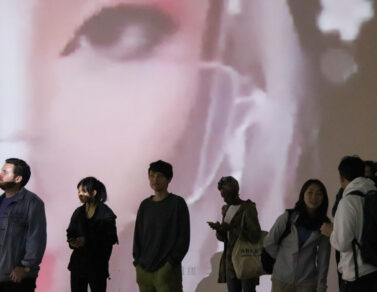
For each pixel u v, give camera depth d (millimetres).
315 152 7965
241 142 7891
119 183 7723
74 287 6180
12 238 4887
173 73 7871
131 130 7785
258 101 7953
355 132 8031
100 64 7801
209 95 7895
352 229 4379
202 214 7777
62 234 7605
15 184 5000
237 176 7855
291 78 8008
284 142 7938
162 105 7840
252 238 6156
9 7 7754
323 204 4969
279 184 7902
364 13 8141
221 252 7766
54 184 7645
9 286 4855
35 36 7758
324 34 8086
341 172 4660
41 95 7719
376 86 8078
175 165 7797
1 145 7605
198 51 7910
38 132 7680
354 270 4418
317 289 4914
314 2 8094
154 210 5664
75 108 7746
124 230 7680
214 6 7965
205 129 7859
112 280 7613
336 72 8062
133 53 7844
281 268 4973
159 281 5539
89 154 7719
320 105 8016
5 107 7656
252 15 8016
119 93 7801
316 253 5008
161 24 7898
